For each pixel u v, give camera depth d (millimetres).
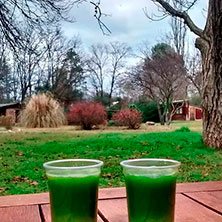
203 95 5449
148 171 661
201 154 4918
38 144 6785
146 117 19703
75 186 654
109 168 4074
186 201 1044
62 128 13820
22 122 14875
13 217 914
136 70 17406
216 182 1346
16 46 6816
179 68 15586
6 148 6160
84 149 5727
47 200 1103
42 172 3945
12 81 23391
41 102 14609
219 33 4832
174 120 24172
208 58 5219
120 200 1071
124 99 21641
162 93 16281
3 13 6379
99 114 13367
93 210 675
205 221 849
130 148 5723
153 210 657
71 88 25000
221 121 5234
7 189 3189
